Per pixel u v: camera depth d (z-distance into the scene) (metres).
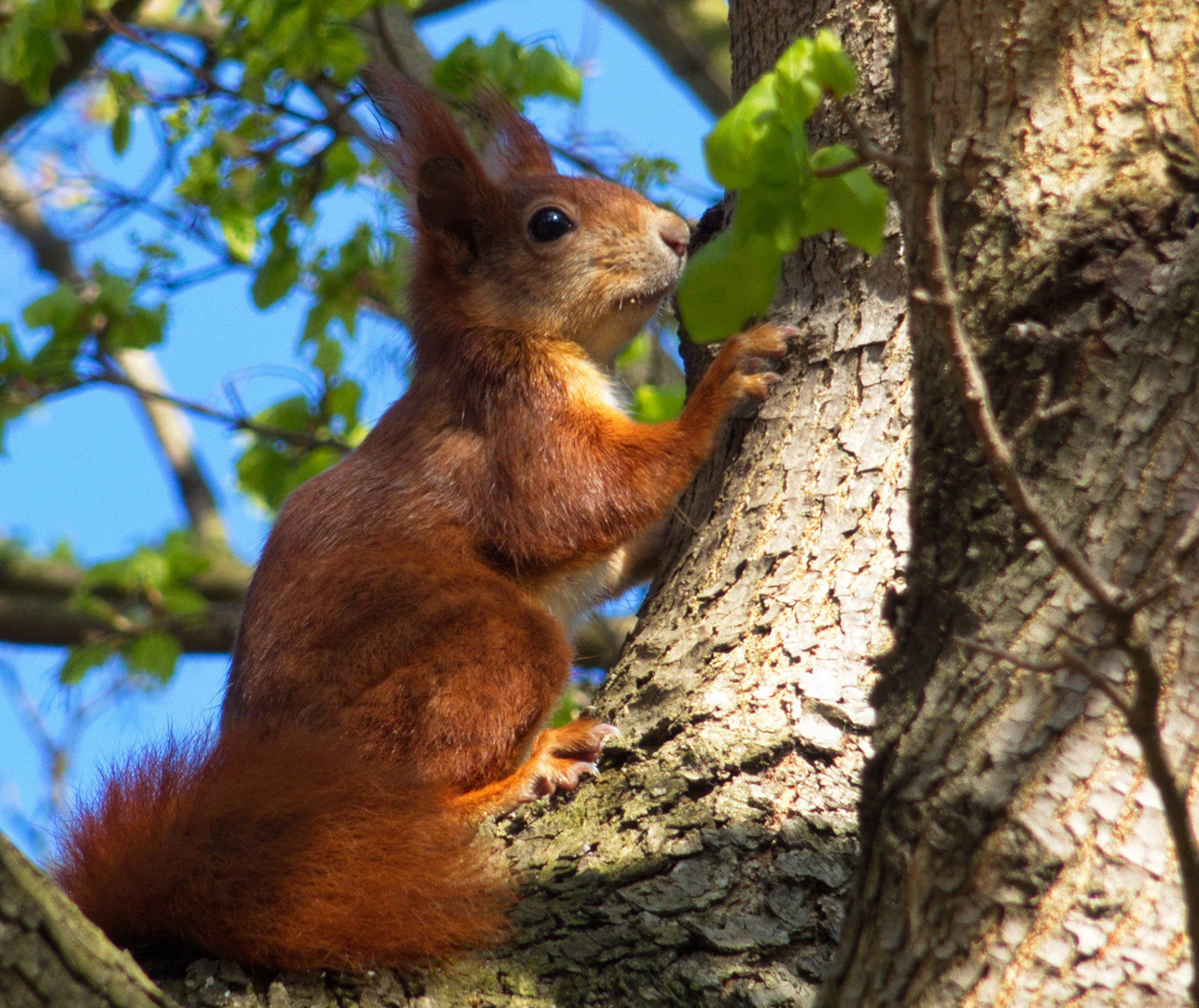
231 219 13.23
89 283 13.86
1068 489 4.78
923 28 4.08
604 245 9.50
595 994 5.80
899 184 8.44
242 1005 5.66
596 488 8.88
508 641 7.97
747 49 9.47
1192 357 4.77
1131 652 3.76
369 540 8.65
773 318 8.84
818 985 5.83
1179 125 5.15
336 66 12.99
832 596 7.51
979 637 4.77
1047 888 4.36
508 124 10.66
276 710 7.85
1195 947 3.77
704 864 6.34
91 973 4.33
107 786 6.38
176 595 14.61
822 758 6.80
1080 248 5.00
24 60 12.52
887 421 8.09
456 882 6.18
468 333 9.51
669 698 7.38
